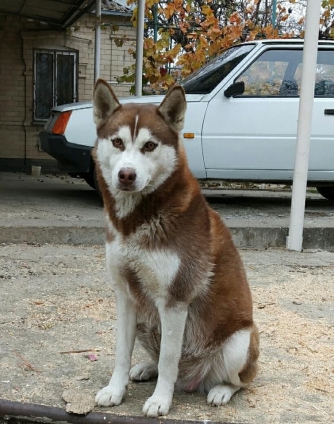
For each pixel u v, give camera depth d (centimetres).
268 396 205
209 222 199
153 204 187
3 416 190
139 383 211
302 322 265
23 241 375
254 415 194
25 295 279
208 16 711
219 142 454
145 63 706
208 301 194
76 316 259
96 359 222
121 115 193
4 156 851
